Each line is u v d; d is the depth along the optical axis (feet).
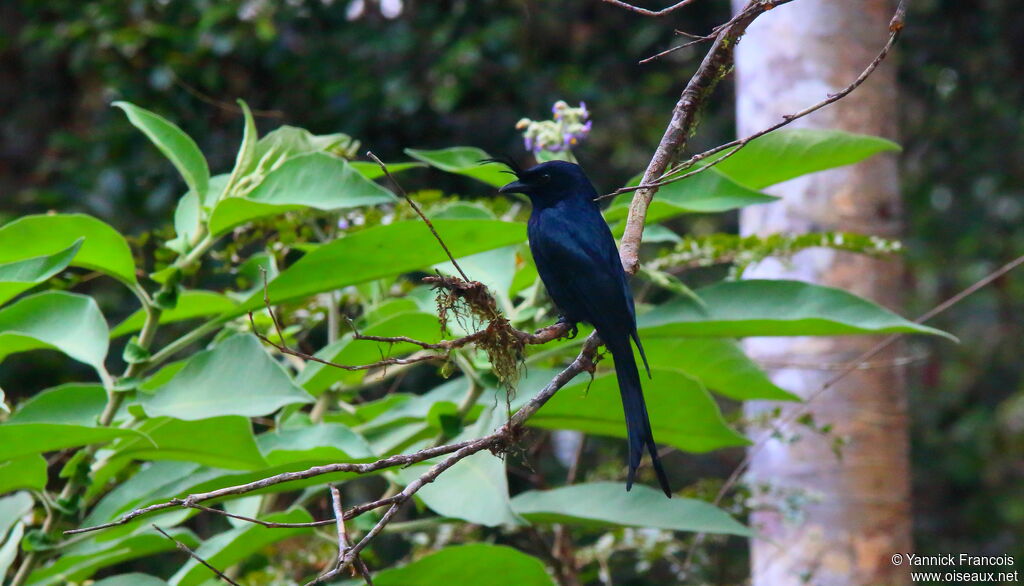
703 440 24.86
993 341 75.87
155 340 48.57
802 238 27.99
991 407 74.95
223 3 58.59
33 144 65.36
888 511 35.96
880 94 38.11
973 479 72.28
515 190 25.94
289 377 21.09
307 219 28.94
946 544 70.95
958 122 74.79
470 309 18.76
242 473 20.44
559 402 23.99
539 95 63.16
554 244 24.71
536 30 65.77
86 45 58.65
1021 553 68.85
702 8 70.69
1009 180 74.79
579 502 24.72
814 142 25.52
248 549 22.41
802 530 35.88
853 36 38.06
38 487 21.66
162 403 21.22
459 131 62.28
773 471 36.63
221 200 21.50
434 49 62.54
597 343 21.44
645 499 24.59
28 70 66.59
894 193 37.81
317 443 21.88
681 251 28.68
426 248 22.13
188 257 22.67
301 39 62.13
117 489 23.67
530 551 34.78
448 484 22.70
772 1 20.81
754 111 39.45
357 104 60.70
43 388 52.70
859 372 36.17
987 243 74.59
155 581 22.41
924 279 75.10
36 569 22.30
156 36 57.57
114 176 56.59
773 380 36.99
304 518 22.04
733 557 48.03
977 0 74.59
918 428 74.23
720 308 24.13
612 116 65.00
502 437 17.66
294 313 30.83
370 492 51.34
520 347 19.15
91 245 22.12
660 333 24.45
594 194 26.40
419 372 53.83
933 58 74.84
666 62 69.87
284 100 60.85
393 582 22.91
